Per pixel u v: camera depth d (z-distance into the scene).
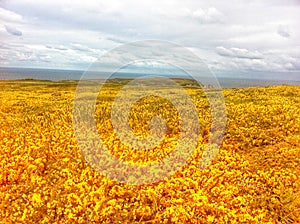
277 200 10.51
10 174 11.84
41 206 10.16
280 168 12.55
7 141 15.29
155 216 9.60
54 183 11.60
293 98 25.03
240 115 19.34
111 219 9.62
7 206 10.26
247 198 10.74
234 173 12.18
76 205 10.15
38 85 49.19
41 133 16.70
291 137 15.48
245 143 15.17
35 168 12.45
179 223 9.27
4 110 23.39
